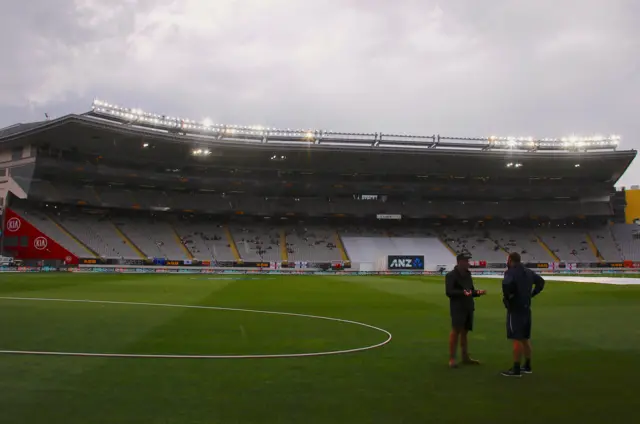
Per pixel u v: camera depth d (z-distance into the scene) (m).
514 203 86.00
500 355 10.22
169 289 30.02
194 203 76.81
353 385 7.66
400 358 9.79
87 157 68.38
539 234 85.75
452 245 81.81
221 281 41.78
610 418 6.19
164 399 6.79
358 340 11.95
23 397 6.80
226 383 7.67
